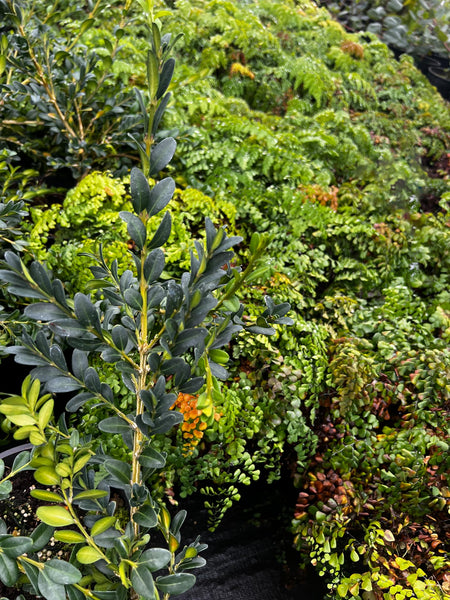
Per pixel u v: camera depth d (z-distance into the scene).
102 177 2.58
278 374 2.26
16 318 2.05
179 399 2.05
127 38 3.65
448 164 4.31
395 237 3.08
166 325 1.04
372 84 4.80
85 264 2.27
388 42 5.72
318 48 4.81
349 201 3.33
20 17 2.28
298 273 2.80
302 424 2.27
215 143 3.18
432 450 2.28
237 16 4.43
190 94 3.40
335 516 2.12
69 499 1.13
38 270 1.02
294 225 2.96
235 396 2.19
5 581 1.04
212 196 3.04
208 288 1.18
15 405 1.04
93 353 2.20
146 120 0.98
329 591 2.16
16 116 2.70
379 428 2.48
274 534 2.33
